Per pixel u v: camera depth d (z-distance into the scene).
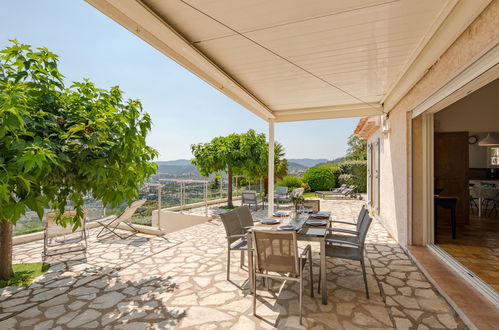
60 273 3.72
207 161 10.48
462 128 6.14
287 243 2.46
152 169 3.67
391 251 4.42
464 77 2.55
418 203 4.36
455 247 4.17
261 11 2.39
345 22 2.58
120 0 2.05
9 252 3.58
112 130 3.20
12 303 2.88
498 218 6.60
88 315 2.62
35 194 2.55
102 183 3.03
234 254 4.49
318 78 4.18
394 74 4.02
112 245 5.12
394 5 2.31
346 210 9.35
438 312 2.54
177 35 2.66
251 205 11.08
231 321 2.46
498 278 2.97
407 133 4.37
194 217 7.89
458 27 2.33
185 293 3.05
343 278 3.36
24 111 2.21
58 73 3.03
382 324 2.37
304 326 2.35
